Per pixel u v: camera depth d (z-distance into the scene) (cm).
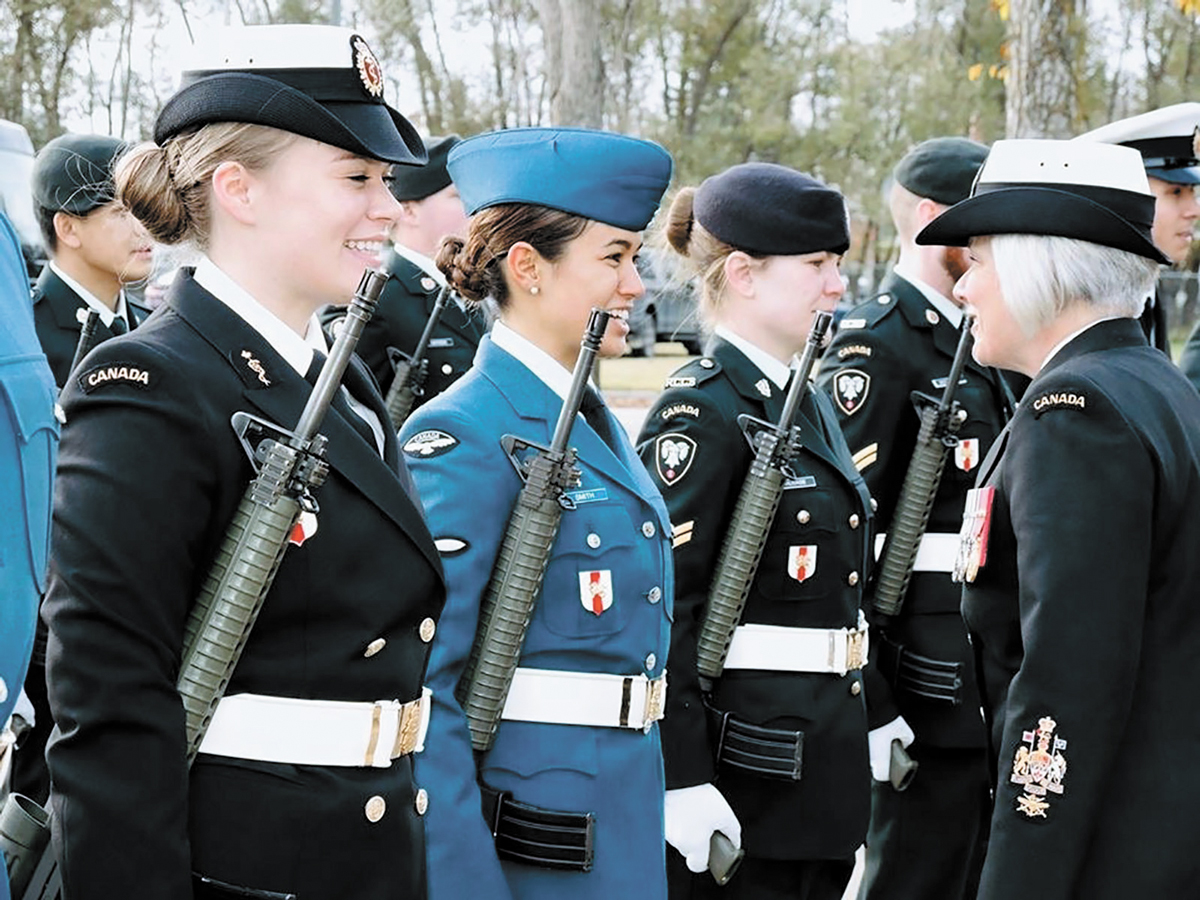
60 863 186
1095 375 248
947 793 414
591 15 1162
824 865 357
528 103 3453
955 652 408
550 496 254
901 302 420
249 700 199
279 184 206
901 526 407
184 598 193
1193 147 437
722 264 349
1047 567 237
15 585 161
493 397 267
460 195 284
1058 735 233
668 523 282
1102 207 262
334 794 202
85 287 417
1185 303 2181
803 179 348
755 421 333
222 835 197
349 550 203
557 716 262
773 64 3591
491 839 245
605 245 270
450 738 245
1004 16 954
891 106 3650
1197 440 250
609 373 1969
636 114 3778
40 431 167
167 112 209
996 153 275
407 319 526
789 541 336
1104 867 238
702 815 314
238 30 208
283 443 196
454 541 253
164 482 190
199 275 207
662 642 276
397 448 224
